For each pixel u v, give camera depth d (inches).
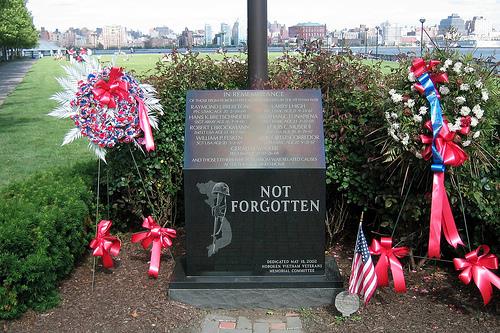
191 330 149.7
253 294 161.6
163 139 204.1
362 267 150.7
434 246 158.2
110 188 207.9
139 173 194.7
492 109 165.9
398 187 179.8
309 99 168.1
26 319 152.7
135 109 182.9
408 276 179.3
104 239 177.5
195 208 162.2
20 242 150.0
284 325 152.5
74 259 184.5
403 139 160.1
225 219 162.6
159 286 173.3
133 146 202.8
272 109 166.6
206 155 161.0
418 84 162.6
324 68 198.7
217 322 154.4
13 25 2084.2
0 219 159.0
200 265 165.2
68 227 168.9
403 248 161.5
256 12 200.7
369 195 187.3
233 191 160.9
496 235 165.9
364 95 189.2
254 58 203.8
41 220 159.3
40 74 1342.3
